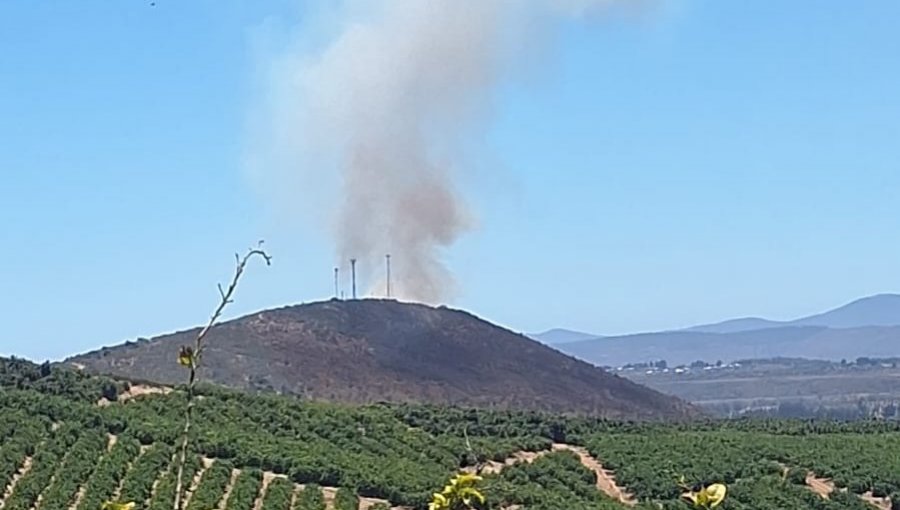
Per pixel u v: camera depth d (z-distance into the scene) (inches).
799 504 2630.4
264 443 2652.6
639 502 2608.3
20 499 2159.2
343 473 2486.5
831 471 2920.8
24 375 2955.2
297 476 2495.1
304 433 2898.6
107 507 360.8
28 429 2534.5
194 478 2304.4
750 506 2605.8
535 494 2381.9
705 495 343.3
